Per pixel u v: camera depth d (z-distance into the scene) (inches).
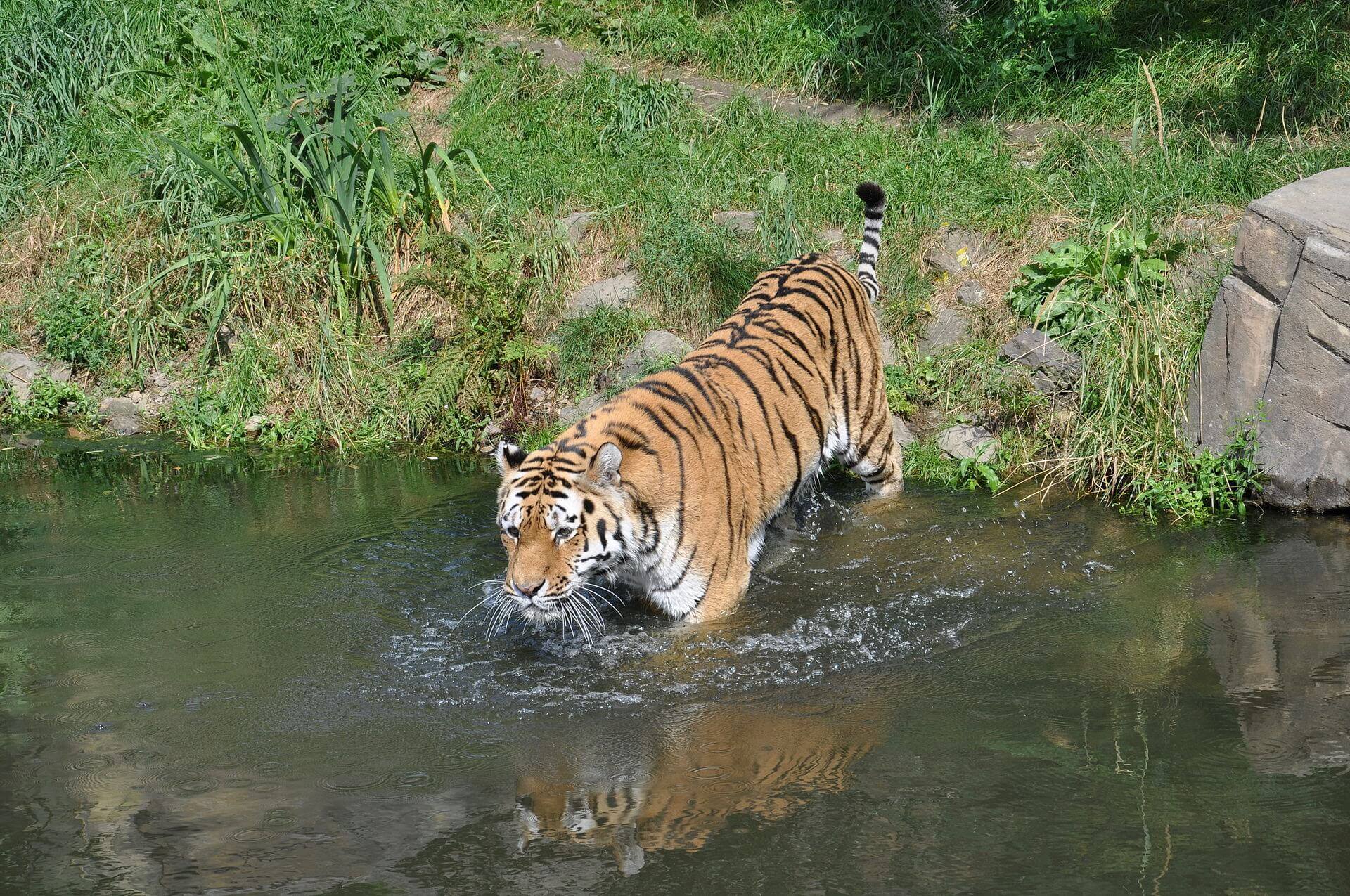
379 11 607.5
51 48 568.1
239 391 454.3
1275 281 358.6
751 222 484.4
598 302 465.7
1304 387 352.8
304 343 460.1
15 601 308.2
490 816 215.3
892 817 211.6
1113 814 209.5
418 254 479.8
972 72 569.9
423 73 584.1
